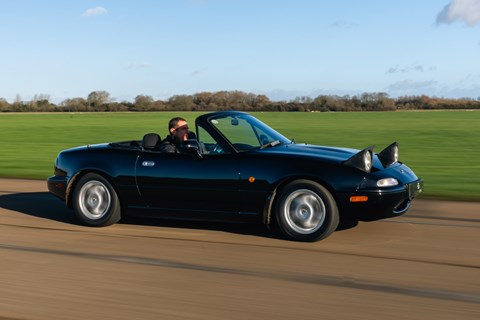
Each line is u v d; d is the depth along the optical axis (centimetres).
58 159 732
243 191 624
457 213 782
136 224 718
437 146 2450
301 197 606
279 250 571
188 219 665
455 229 671
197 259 539
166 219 748
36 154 2041
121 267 510
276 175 609
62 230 684
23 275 484
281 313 385
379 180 592
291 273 486
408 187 611
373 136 3167
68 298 421
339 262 522
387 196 588
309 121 6222
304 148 661
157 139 709
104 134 3394
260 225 701
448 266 505
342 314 381
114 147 713
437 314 380
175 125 711
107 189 694
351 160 599
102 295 427
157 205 675
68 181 712
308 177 600
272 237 633
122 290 440
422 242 603
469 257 538
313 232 600
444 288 439
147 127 4409
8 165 1606
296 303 405
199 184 643
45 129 4316
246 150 643
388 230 664
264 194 616
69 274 486
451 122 5853
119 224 718
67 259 540
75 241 621
